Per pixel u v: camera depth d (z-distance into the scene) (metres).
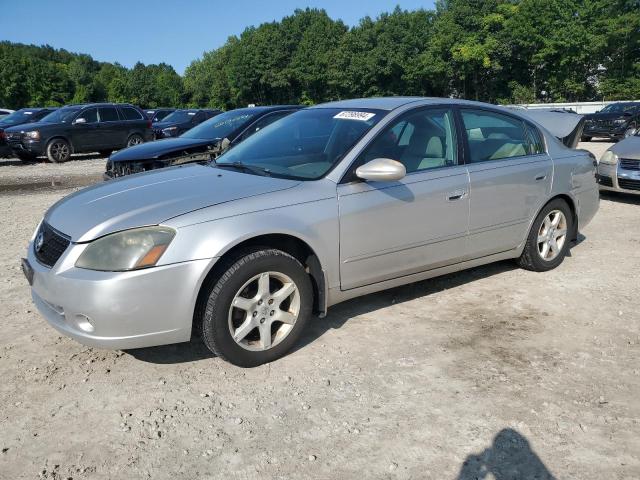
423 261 4.12
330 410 2.96
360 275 3.79
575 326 3.95
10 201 9.36
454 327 3.95
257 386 3.20
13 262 5.58
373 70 66.25
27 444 2.71
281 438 2.74
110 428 2.83
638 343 3.68
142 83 95.88
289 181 3.64
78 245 3.09
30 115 19.69
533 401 3.01
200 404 3.03
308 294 3.54
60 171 13.79
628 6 45.41
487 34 56.28
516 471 2.48
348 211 3.63
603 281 4.85
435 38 58.91
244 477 2.47
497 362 3.44
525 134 4.88
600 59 47.38
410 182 3.94
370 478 2.45
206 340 3.26
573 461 2.54
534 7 50.25
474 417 2.88
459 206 4.21
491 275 5.02
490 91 59.78
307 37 74.88
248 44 80.62
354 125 4.02
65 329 3.14
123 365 3.46
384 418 2.88
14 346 3.71
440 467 2.52
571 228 5.20
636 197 8.81
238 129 8.73
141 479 2.47
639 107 20.00
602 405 2.97
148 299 3.02
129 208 3.25
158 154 7.98
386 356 3.54
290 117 4.68
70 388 3.20
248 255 3.26
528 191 4.70
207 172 4.00
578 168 5.15
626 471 2.47
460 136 4.34
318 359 3.51
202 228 3.14
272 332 3.54
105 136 17.03
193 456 2.61
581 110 30.42
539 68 53.12
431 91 66.94
